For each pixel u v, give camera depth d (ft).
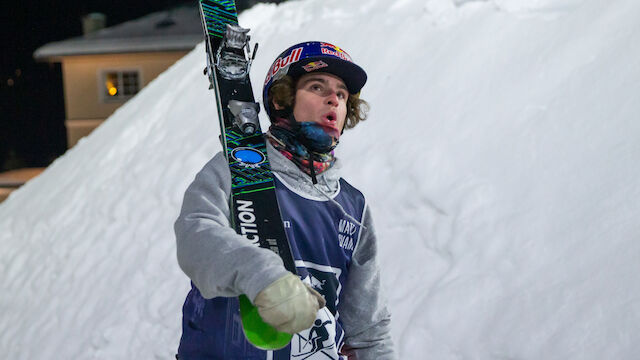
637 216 12.65
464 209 14.98
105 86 95.71
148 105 33.68
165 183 24.22
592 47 17.35
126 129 32.04
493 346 12.12
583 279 12.12
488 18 20.85
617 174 13.73
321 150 7.00
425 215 15.65
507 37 19.74
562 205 13.84
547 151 15.33
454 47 20.58
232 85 7.18
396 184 16.83
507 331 12.09
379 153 18.04
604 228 12.78
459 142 17.01
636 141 14.21
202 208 6.23
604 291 11.67
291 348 6.73
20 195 35.94
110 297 20.72
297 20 30.42
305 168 7.01
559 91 16.76
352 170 18.06
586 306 11.61
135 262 21.48
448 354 12.58
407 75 20.90
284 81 7.00
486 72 18.93
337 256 7.11
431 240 15.07
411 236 15.56
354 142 19.17
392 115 19.47
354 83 7.36
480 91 18.37
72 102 96.32
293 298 5.30
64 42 96.17
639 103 15.01
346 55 7.22
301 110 6.97
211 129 26.05
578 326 11.37
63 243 26.11
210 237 5.78
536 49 18.56
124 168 28.40
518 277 12.98
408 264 14.94
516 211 14.34
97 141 34.86
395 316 13.94
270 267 5.42
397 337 13.50
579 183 14.07
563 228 13.34
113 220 24.85
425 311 13.37
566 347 11.20
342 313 7.73
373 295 7.71
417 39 22.47
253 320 5.76
